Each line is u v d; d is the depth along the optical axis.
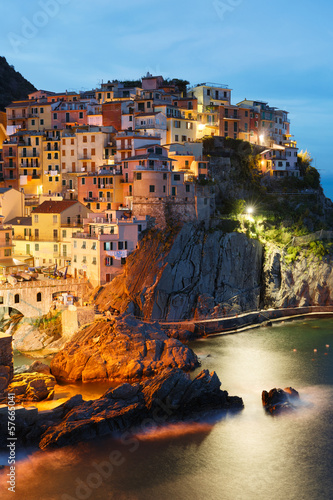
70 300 96.81
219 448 63.53
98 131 129.00
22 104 149.25
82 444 63.28
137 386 70.38
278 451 63.22
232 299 110.75
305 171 150.75
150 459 61.34
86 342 86.75
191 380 72.94
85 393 76.25
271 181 142.50
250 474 59.28
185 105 137.38
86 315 93.81
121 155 123.06
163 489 56.75
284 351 93.69
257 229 121.88
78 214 117.06
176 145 123.44
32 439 63.41
